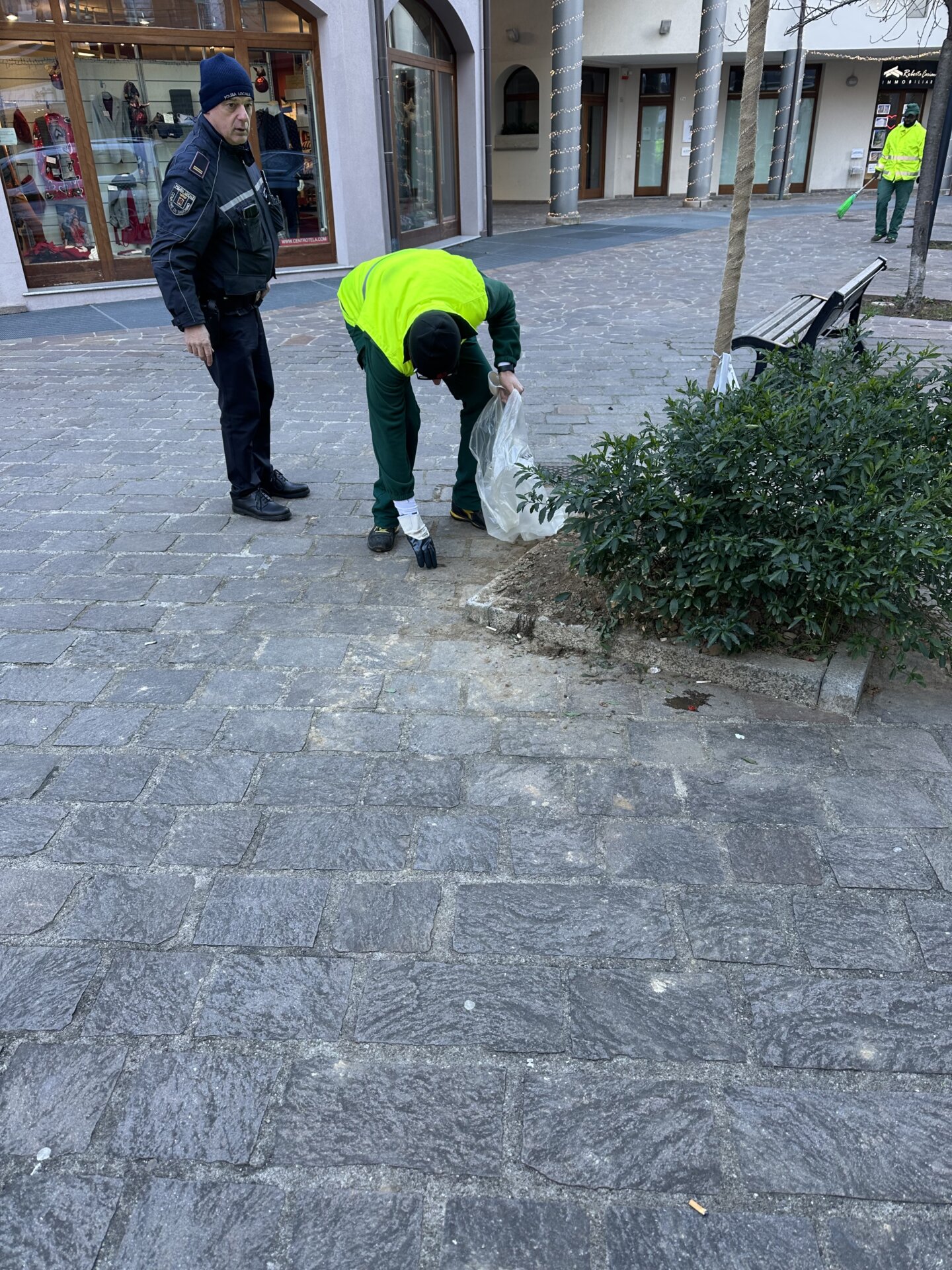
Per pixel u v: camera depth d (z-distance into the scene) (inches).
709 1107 69.8
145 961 82.9
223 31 425.4
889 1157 66.3
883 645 126.9
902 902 87.6
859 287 252.8
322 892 89.8
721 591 118.7
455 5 522.9
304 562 162.6
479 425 166.4
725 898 88.4
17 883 91.5
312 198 481.4
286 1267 60.5
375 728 115.0
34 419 252.8
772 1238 61.6
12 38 384.8
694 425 130.0
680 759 108.3
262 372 178.9
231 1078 72.5
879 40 815.7
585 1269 60.1
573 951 83.0
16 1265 61.0
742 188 161.9
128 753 111.0
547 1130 68.3
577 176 683.4
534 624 133.7
